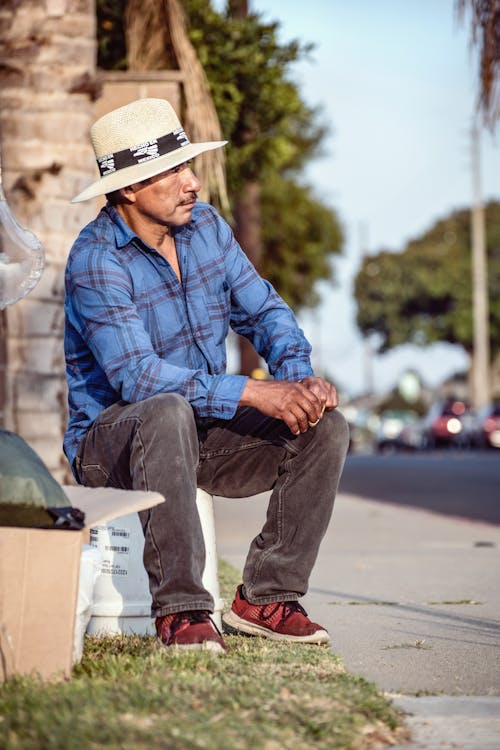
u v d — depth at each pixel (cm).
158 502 373
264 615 443
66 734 286
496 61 795
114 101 841
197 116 844
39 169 730
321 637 438
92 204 747
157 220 433
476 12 795
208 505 445
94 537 436
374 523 1176
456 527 1126
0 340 707
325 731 307
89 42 742
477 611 570
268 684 342
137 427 400
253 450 443
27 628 351
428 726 333
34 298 713
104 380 441
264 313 467
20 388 707
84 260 430
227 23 1051
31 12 733
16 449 359
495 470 2348
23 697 320
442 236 6850
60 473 715
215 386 414
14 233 453
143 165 424
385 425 4775
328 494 440
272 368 466
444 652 454
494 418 4166
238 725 302
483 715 346
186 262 447
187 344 443
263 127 1114
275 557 440
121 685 332
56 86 734
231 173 1111
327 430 434
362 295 6894
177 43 856
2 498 347
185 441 398
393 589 659
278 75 1077
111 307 423
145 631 435
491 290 6575
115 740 285
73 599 354
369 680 396
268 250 2783
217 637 392
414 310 6800
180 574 391
